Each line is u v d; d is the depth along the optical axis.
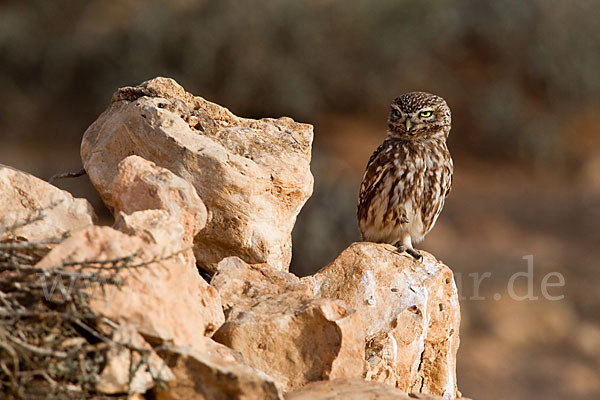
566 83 29.47
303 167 5.96
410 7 29.16
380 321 5.77
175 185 5.00
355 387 4.57
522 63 29.78
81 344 3.91
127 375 3.93
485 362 15.72
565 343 16.62
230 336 4.84
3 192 4.86
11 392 3.71
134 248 4.21
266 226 5.80
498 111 27.58
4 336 3.69
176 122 5.67
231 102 27.73
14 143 25.14
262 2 27.77
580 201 24.34
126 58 27.41
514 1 30.06
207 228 5.70
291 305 5.07
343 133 26.58
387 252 6.17
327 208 19.06
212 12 27.66
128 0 29.45
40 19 28.30
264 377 4.18
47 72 27.25
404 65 28.88
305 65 27.86
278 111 27.66
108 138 5.81
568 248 21.17
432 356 6.17
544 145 26.95
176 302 4.27
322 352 4.82
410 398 4.62
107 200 5.82
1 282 3.92
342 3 28.52
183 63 27.47
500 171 26.31
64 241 4.14
